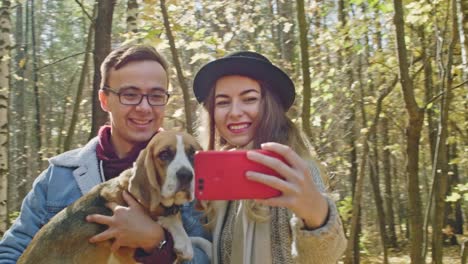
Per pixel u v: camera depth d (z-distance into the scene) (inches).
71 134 195.3
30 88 377.1
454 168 255.3
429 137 196.5
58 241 48.1
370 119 224.2
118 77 52.0
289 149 37.7
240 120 47.9
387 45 175.0
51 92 378.3
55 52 399.5
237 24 169.9
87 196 49.7
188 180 44.3
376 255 289.9
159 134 46.2
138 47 53.4
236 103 47.9
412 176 105.6
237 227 46.3
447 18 125.1
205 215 51.8
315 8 169.5
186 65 188.9
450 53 111.0
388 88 157.6
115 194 48.0
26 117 384.8
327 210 38.7
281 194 38.3
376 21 157.0
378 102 157.6
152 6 116.5
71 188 52.3
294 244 39.9
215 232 48.6
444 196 120.0
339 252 39.8
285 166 37.3
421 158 299.6
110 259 46.7
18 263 48.8
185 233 46.7
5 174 148.6
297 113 123.3
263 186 38.5
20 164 358.0
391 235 315.6
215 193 39.2
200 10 155.4
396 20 94.4
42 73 355.3
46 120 366.0
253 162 39.2
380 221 240.4
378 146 272.5
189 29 133.0
